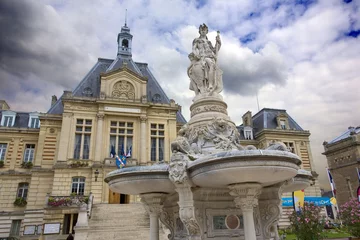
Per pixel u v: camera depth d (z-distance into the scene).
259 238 8.59
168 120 38.78
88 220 23.92
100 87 37.56
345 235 20.55
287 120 48.53
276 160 6.41
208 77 11.70
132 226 23.09
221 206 8.48
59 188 31.59
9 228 33.72
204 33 12.76
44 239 25.77
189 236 7.67
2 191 35.75
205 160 6.68
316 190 44.38
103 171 33.06
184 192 7.55
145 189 9.03
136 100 37.50
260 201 9.08
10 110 41.09
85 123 35.44
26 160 38.12
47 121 36.28
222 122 9.79
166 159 36.78
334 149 47.00
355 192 42.62
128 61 44.25
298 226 12.32
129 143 36.53
